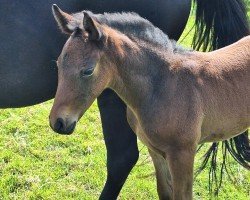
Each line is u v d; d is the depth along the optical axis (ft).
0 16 9.33
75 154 12.64
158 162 9.83
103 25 8.69
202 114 9.22
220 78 9.38
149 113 8.99
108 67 8.62
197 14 10.18
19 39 9.40
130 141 9.89
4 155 12.32
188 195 9.34
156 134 9.05
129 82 8.90
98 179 11.80
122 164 9.93
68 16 8.56
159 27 9.91
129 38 8.86
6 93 9.65
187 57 9.33
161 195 10.09
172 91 9.00
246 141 10.30
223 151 10.59
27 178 11.69
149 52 8.95
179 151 9.09
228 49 9.77
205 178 11.88
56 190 11.44
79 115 8.52
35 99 9.84
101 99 9.70
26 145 12.74
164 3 9.78
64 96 8.31
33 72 9.57
